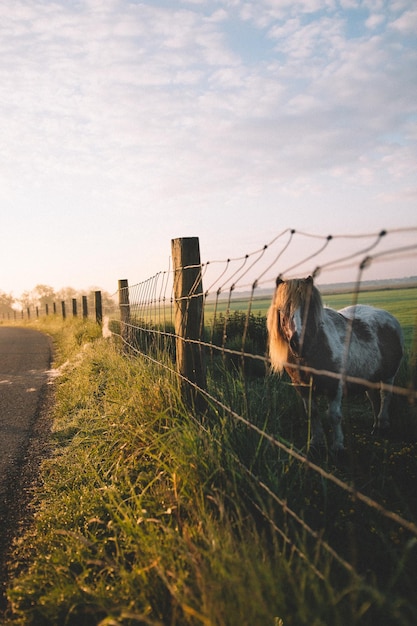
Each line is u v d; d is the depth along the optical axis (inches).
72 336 522.0
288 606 68.7
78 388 253.9
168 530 85.6
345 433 173.0
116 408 171.9
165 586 81.7
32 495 141.1
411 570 84.4
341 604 72.0
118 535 104.9
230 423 118.1
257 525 92.7
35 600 90.8
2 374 375.2
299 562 72.4
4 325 1485.0
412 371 82.5
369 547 91.1
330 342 156.2
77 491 130.3
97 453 151.5
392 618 73.8
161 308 192.1
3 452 182.2
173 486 107.2
